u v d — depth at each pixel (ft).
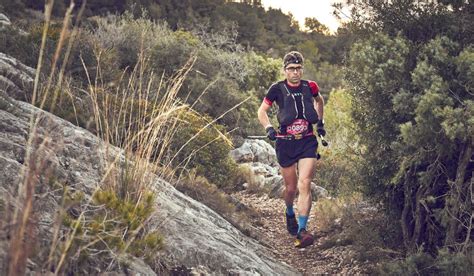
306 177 20.26
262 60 73.77
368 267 21.62
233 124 52.54
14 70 26.81
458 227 19.92
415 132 19.08
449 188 21.24
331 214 26.71
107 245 12.32
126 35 53.21
